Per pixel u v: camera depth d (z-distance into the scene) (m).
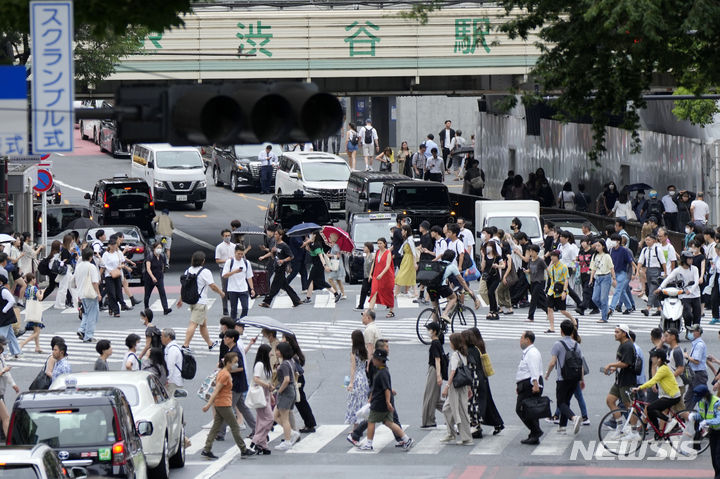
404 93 122.56
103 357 52.56
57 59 30.30
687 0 47.25
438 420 56.25
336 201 134.75
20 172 97.25
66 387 41.06
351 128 162.62
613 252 79.88
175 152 143.62
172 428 47.22
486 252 80.56
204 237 125.50
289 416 52.75
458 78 121.88
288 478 45.88
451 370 51.09
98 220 123.12
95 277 74.31
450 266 73.31
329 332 76.69
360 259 98.81
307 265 96.56
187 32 110.62
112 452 38.78
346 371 66.19
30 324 72.81
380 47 113.31
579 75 51.28
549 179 142.25
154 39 106.00
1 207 93.62
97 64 96.81
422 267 72.94
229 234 83.75
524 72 113.75
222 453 51.25
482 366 51.94
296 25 112.12
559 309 74.75
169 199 141.38
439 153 167.88
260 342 73.69
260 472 47.16
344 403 59.47
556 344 52.41
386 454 49.81
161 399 46.94
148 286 84.31
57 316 84.50
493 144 158.25
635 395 49.56
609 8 47.22
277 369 51.62
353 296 92.00
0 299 69.00
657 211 108.12
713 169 109.44
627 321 79.06
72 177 168.00
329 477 45.88
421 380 63.09
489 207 104.38
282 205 113.50
